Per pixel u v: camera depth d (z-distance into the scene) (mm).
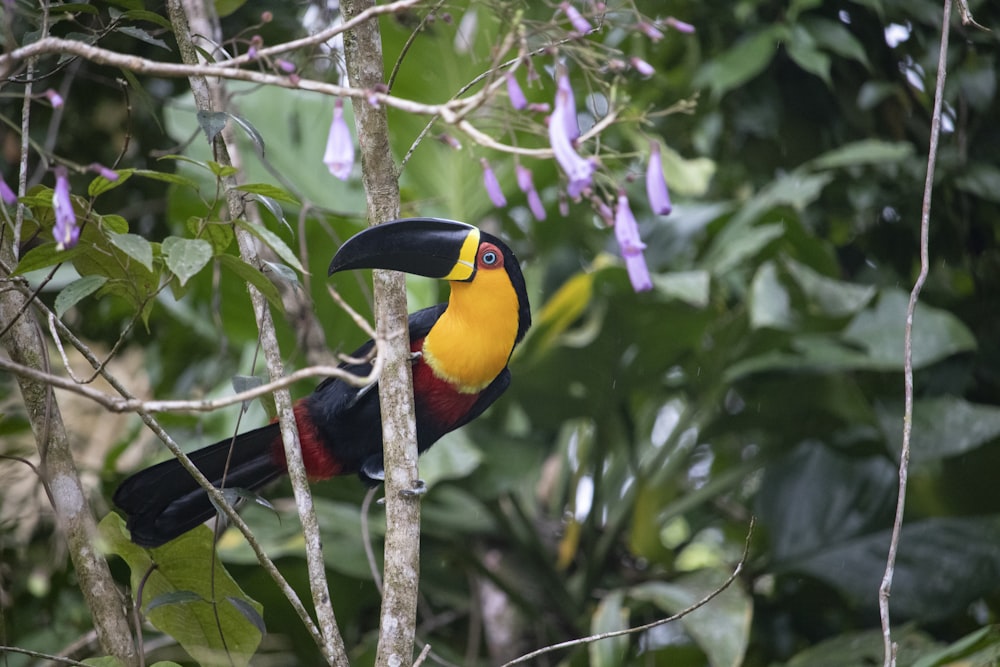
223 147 6191
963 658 7797
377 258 6031
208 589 6586
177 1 6168
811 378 10055
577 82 9469
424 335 7391
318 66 9820
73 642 9273
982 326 10961
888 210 10938
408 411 5898
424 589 10508
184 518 6730
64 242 4457
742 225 10297
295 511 10070
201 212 9766
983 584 9719
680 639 11117
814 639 10734
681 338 9773
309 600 9539
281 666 9789
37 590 9602
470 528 10211
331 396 7297
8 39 5480
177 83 10781
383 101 4617
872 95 10023
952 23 10047
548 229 11344
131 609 7629
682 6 10359
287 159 10453
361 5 5902
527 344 9688
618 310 9461
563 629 10242
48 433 5980
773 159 11344
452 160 10594
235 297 9969
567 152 4457
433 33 9891
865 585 9883
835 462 10609
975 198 10750
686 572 9734
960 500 10789
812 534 10312
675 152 11203
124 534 6430
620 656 8703
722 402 10719
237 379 5926
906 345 6281
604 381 10039
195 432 10148
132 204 11273
